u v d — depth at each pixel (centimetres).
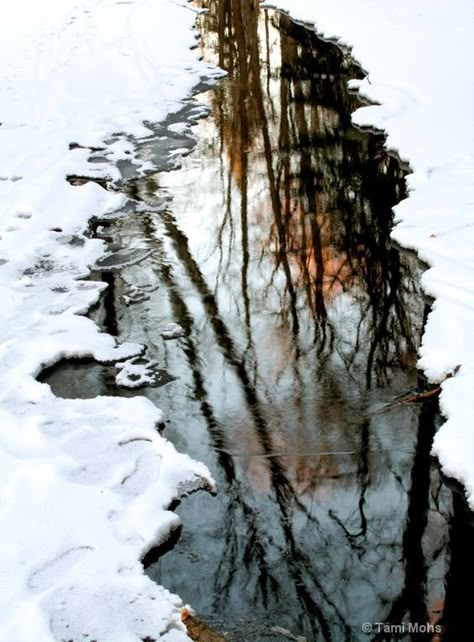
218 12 1723
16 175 927
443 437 482
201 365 596
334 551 429
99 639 368
